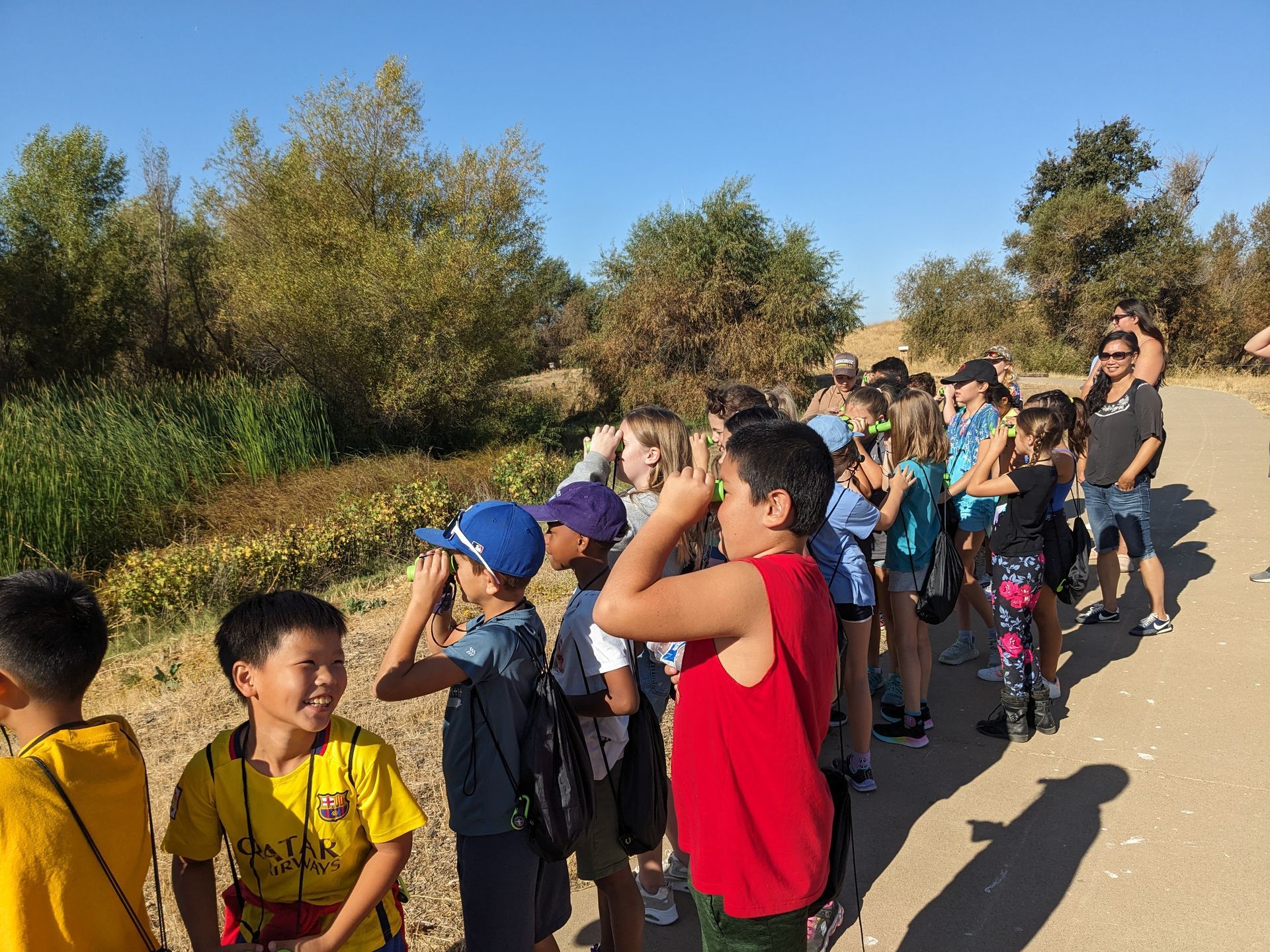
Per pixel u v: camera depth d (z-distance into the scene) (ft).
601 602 5.96
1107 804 12.71
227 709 18.95
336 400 57.77
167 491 36.68
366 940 6.69
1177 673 16.99
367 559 32.68
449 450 61.77
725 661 6.25
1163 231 124.57
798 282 80.69
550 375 126.41
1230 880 10.85
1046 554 15.28
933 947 10.03
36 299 65.21
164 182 74.69
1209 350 114.21
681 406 78.84
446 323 59.67
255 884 6.59
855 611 12.62
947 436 14.52
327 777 6.45
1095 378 20.98
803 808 6.31
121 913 5.61
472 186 67.77
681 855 11.48
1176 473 36.68
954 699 16.80
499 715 7.57
